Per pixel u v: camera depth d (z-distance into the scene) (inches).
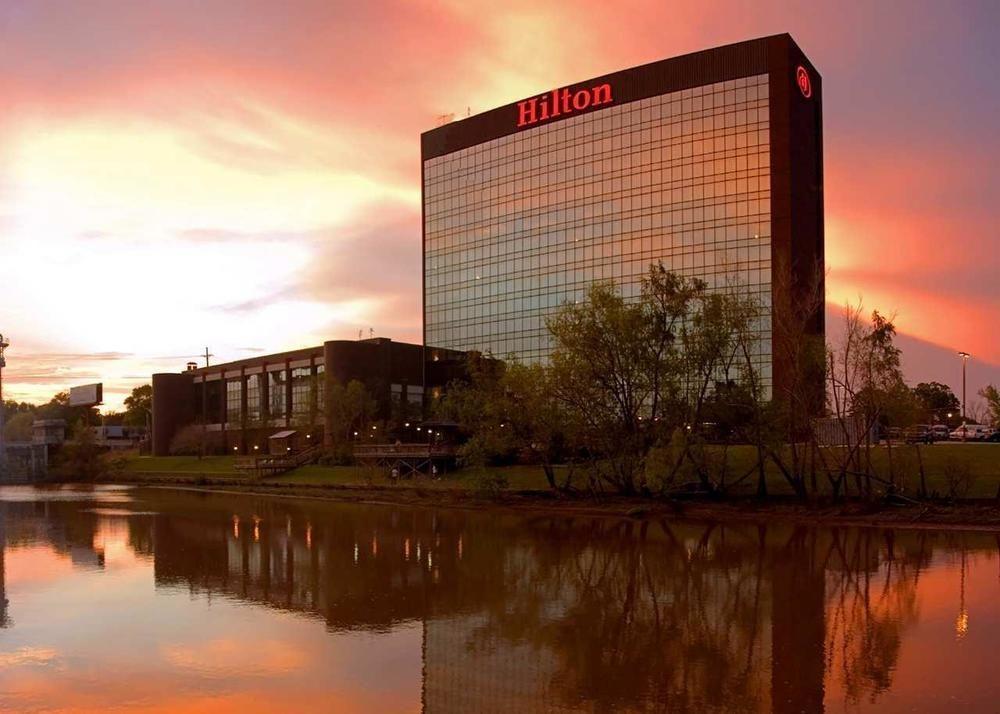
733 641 743.7
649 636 765.9
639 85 3897.6
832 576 1082.7
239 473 3772.1
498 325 4441.4
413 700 582.9
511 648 724.7
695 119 3700.8
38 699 591.5
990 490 1772.9
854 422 1966.0
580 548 1384.1
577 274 4074.8
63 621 845.8
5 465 4739.2
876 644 728.3
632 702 571.5
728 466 2187.5
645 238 3811.5
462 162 4717.0
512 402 2257.6
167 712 563.5
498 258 4478.3
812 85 3700.8
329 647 732.7
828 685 608.4
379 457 3174.2
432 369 4761.3
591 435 2197.3
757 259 3462.1
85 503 2667.3
